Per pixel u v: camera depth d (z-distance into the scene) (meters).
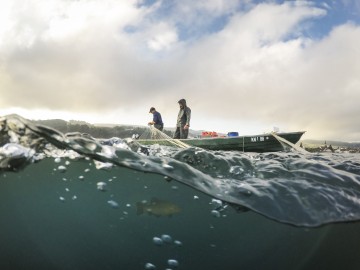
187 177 3.02
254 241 2.36
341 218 2.66
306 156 5.17
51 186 3.08
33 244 2.24
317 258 2.13
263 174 3.42
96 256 2.15
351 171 3.83
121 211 2.74
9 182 3.00
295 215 2.64
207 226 2.56
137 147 4.25
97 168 3.10
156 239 2.38
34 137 3.17
